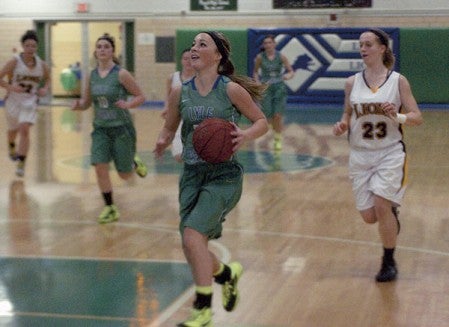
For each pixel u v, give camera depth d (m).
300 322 5.21
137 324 5.13
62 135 16.95
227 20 23.94
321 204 9.40
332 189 10.41
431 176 11.43
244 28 23.83
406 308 5.53
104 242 7.53
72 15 25.14
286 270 6.55
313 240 7.62
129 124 8.25
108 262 6.77
